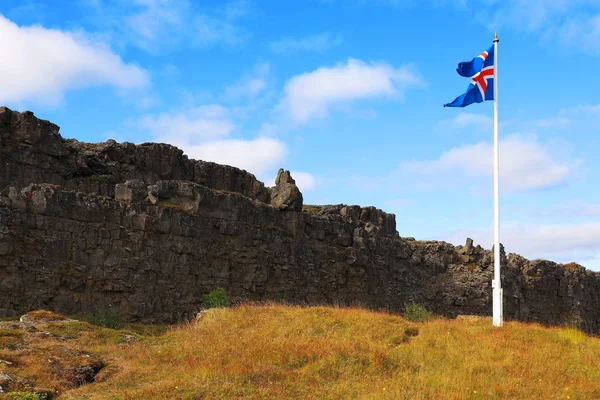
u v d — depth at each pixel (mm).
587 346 27500
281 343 25203
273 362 22891
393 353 25078
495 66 32812
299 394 19719
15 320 30109
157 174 49188
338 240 63094
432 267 76625
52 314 28641
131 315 41031
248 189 56812
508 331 29000
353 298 62625
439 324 30797
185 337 27812
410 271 73000
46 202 38125
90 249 40000
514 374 22641
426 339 27062
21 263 36250
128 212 42562
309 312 30859
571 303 90750
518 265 85875
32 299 36219
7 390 18359
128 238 42094
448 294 75375
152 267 43031
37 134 42156
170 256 44531
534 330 29906
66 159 44500
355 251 63531
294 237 57031
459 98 33125
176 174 50531
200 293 46500
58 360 21828
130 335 27828
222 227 49344
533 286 83812
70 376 20781
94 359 22688
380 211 72750
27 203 37688
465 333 28406
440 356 24875
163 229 44188
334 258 61531
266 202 57781
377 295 66250
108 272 40469
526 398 20000
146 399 18250
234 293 49594
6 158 40250
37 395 18312
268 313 31219
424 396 19688
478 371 23016
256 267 51750
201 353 23938
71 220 39438
